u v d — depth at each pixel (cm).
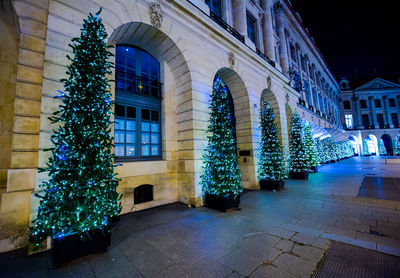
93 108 387
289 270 313
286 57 2036
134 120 736
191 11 797
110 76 611
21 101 433
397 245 381
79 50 399
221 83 784
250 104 1127
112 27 584
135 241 436
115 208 401
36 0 472
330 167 2100
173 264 341
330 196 826
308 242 409
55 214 345
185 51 780
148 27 686
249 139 1109
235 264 335
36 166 439
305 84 2778
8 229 401
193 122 767
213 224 533
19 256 377
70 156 357
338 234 444
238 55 1085
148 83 802
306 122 1783
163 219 584
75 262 352
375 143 4881
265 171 1057
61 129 378
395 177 1223
